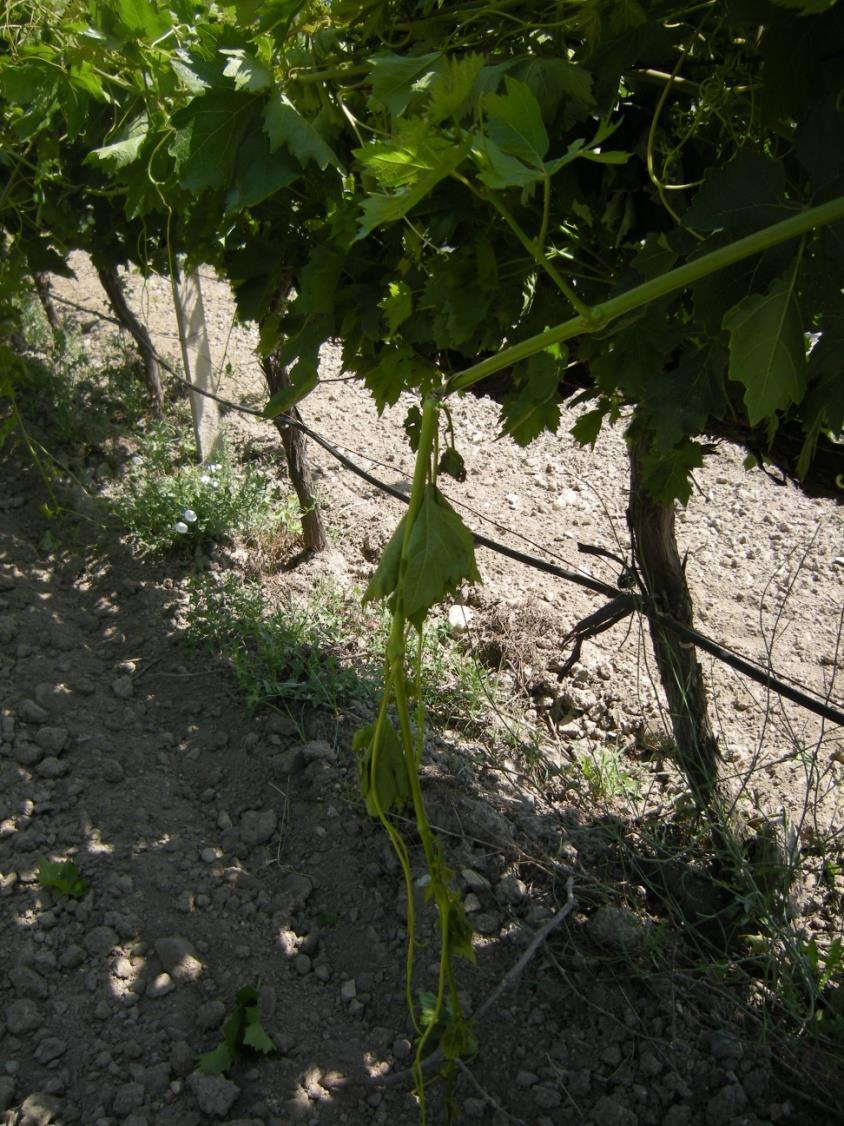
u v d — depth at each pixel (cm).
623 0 166
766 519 585
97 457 597
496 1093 298
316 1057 304
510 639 474
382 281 214
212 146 193
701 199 143
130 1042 301
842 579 537
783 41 144
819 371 151
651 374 180
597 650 486
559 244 198
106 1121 282
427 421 121
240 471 590
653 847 346
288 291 250
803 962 304
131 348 680
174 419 634
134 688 448
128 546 530
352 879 358
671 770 415
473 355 224
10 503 552
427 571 120
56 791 385
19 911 336
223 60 191
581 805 391
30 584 499
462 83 116
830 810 396
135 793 388
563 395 246
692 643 323
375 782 133
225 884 355
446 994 320
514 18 180
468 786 388
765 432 233
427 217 195
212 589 490
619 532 568
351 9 197
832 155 138
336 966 336
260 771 404
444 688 439
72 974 320
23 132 252
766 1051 301
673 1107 290
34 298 723
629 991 322
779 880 333
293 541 541
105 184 329
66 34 236
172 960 322
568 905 329
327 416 652
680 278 113
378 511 573
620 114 187
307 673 448
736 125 187
